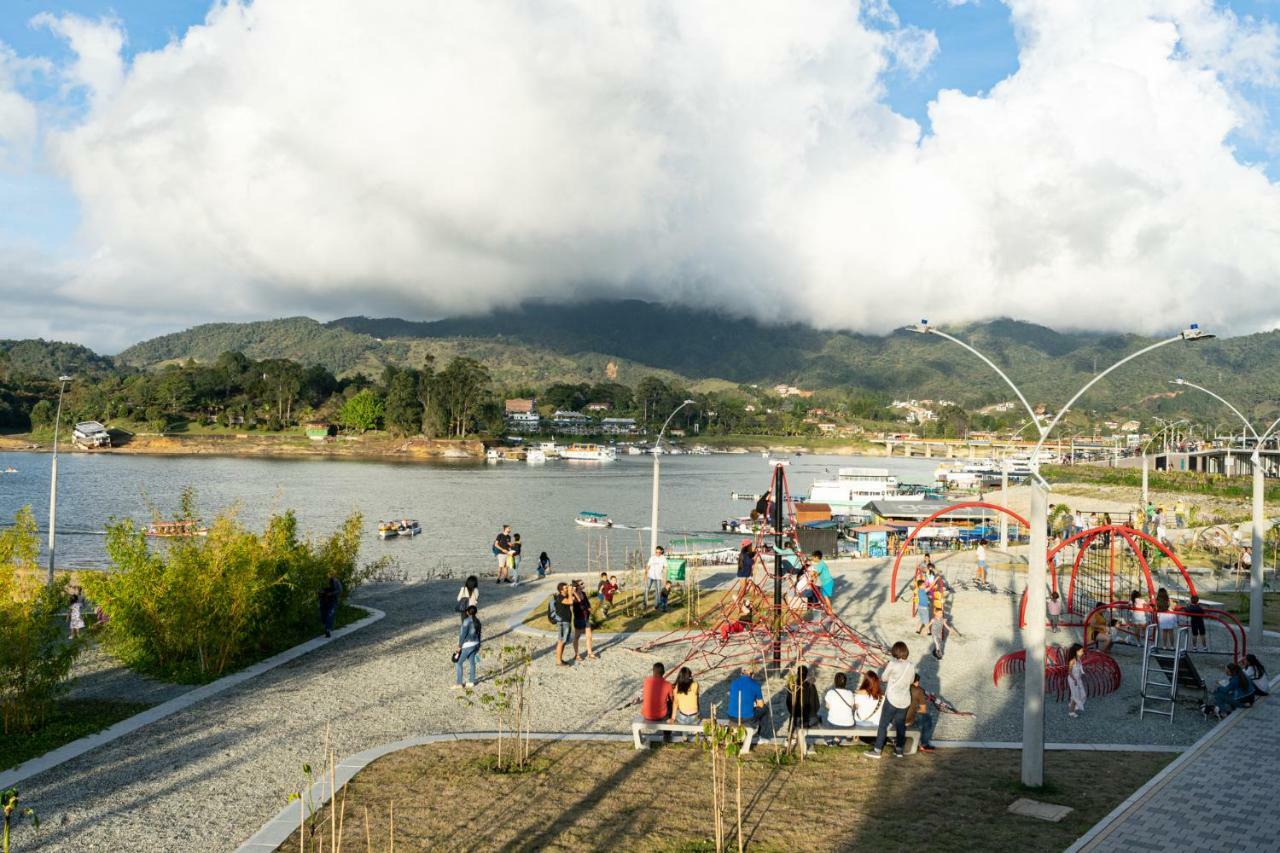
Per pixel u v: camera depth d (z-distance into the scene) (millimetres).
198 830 11750
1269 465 88312
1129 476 98062
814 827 11977
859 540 62031
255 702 18047
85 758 14562
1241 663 19797
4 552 17062
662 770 14375
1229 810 12438
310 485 126625
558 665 21812
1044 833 11727
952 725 17531
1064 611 30125
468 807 12617
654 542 30141
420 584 35406
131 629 20156
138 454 192125
